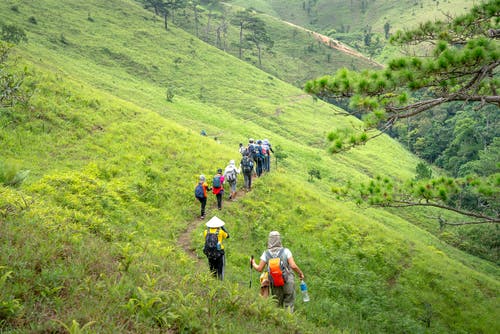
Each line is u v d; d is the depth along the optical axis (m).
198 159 22.97
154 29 103.69
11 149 16.94
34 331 3.75
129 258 6.48
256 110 73.81
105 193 15.17
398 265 18.53
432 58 9.44
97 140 20.97
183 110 56.44
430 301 16.50
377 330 11.85
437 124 100.56
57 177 15.12
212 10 191.25
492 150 63.22
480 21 10.69
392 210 43.19
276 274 7.40
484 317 16.64
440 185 11.44
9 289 4.30
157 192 17.23
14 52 41.62
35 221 7.40
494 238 38.59
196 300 5.59
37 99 21.81
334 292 13.80
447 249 34.88
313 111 83.75
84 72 57.69
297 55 161.25
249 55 142.38
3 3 82.19
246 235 16.02
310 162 50.25
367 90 9.33
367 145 75.69
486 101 9.75
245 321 5.74
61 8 92.81
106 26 93.25
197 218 16.48
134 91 57.66
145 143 22.91
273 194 20.84
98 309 4.46
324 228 19.27
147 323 4.54
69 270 5.32
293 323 6.55
